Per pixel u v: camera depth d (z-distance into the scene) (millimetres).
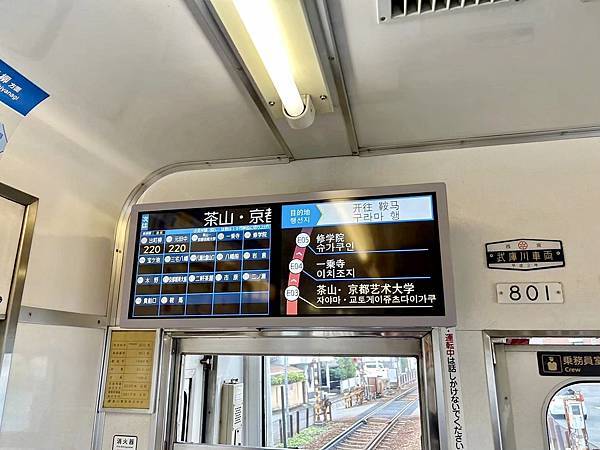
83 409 1816
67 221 1746
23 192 1409
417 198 1472
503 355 1640
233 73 1375
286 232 1523
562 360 1599
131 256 1596
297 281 1471
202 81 1415
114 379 1879
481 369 1602
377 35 1209
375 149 1880
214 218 1584
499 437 1544
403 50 1271
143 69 1344
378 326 1403
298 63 1286
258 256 1519
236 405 1952
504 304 1642
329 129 1696
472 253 1714
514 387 1607
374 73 1379
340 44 1245
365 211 1492
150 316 1527
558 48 1263
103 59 1289
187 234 1586
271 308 1462
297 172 1954
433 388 1603
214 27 1174
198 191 2025
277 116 1575
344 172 1907
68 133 1599
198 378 1962
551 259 1649
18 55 1253
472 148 1822
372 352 1731
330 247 1480
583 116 1624
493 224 1727
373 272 1433
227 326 1474
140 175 2020
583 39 1225
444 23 1166
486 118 1646
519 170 1760
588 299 1592
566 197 1697
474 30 1191
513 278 1659
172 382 1870
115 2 1085
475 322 1646
